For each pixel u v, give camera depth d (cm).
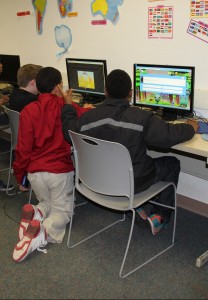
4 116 351
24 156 239
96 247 233
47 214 248
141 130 192
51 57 377
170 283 200
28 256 225
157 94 260
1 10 424
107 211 277
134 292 194
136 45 290
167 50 269
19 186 299
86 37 329
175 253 226
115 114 195
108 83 198
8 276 209
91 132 199
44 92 240
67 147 241
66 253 228
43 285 201
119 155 184
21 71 284
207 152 193
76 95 341
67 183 242
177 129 195
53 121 233
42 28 375
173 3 254
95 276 207
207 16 238
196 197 280
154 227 238
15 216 275
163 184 222
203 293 192
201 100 255
